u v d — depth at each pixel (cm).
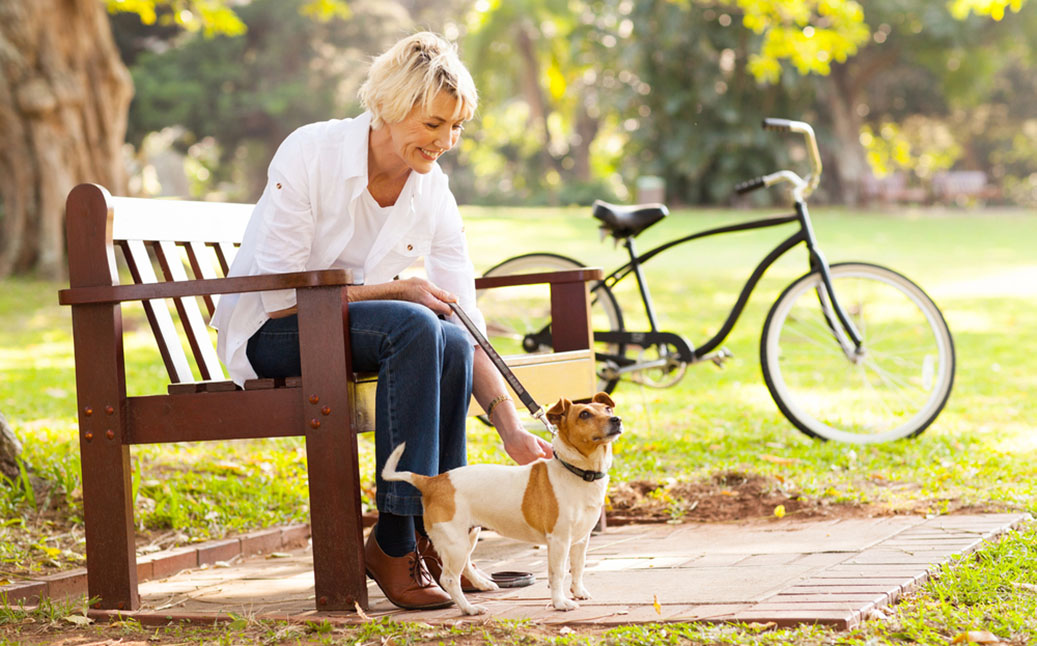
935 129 4581
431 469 285
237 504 435
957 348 895
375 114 300
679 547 355
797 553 328
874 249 1902
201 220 376
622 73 3097
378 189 317
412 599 286
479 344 307
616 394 733
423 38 300
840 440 524
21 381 780
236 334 305
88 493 302
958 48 3061
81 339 302
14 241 1477
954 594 271
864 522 375
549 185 4194
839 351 601
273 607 299
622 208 576
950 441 514
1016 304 1183
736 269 1609
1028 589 276
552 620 259
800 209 548
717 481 445
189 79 3538
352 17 3606
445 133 298
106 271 300
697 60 2930
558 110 3888
